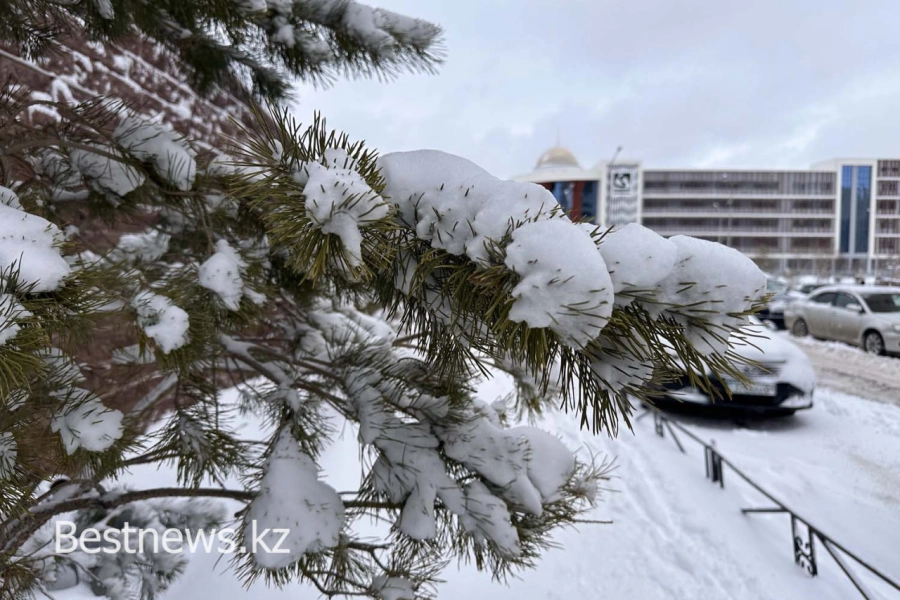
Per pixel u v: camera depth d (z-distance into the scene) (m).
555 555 3.26
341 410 1.58
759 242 49.72
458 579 2.96
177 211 1.74
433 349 0.85
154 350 1.20
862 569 3.09
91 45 3.30
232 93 2.25
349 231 0.70
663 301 0.68
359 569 1.49
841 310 9.92
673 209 49.53
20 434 0.86
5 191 0.92
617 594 2.91
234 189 0.83
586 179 46.25
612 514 3.76
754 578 2.99
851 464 4.55
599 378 0.69
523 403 2.08
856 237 49.62
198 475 1.40
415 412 1.49
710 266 0.67
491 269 0.66
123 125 1.51
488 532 1.33
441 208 0.76
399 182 0.80
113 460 1.19
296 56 2.09
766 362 5.32
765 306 0.67
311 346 1.98
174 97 4.01
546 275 0.61
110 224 1.65
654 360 0.67
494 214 0.71
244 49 2.13
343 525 1.39
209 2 1.70
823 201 49.69
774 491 4.02
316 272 0.68
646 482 4.20
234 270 1.41
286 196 0.74
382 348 1.71
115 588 2.05
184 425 1.43
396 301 0.88
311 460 1.41
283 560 1.16
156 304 1.20
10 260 0.70
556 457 1.51
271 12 1.99
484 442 1.43
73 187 1.57
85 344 0.98
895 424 5.53
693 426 5.54
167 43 2.07
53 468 1.02
